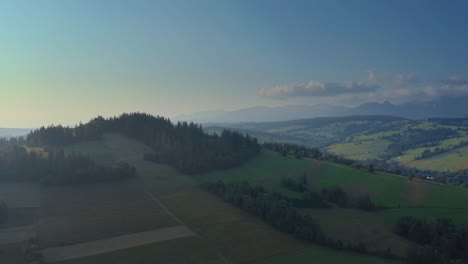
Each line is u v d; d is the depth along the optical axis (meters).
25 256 89.38
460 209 140.88
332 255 102.81
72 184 144.88
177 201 136.50
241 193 140.38
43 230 106.25
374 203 146.62
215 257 96.06
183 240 104.56
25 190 136.62
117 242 101.69
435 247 112.81
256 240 107.94
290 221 115.75
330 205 144.88
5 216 112.50
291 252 102.44
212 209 130.25
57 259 90.75
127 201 133.62
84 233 105.94
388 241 116.62
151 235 107.06
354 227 125.00
